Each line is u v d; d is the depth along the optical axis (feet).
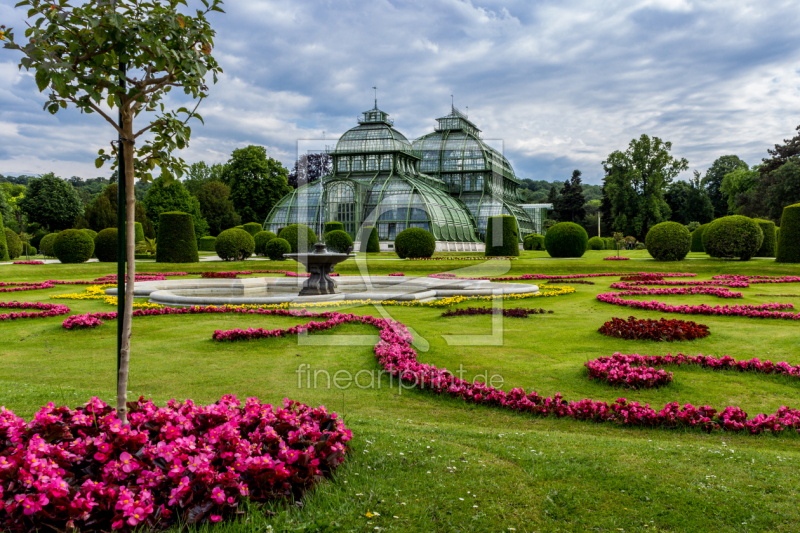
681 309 46.47
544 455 15.33
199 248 204.54
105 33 11.78
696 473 14.07
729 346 32.50
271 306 49.21
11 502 10.39
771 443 18.13
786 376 25.79
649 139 231.71
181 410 15.26
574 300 57.16
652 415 19.89
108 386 24.50
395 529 11.14
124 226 13.56
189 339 35.29
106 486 11.21
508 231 134.31
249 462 12.05
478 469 14.20
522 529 11.28
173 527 10.79
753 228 101.96
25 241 163.84
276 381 25.63
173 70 13.60
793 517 11.65
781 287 69.36
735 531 11.17
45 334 37.01
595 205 416.26
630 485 13.26
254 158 233.14
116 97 12.87
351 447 15.10
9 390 22.47
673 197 293.84
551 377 26.48
